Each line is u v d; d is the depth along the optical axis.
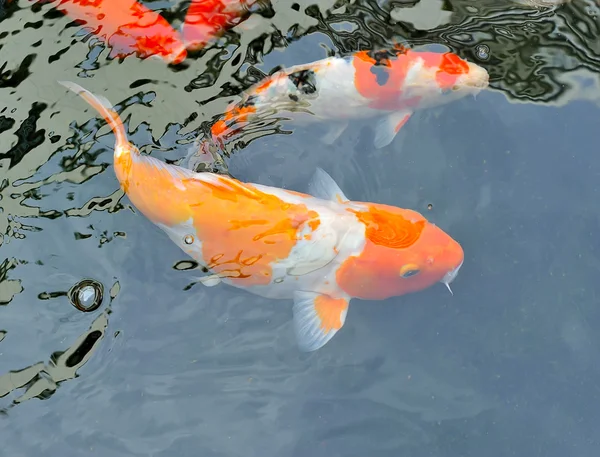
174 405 0.98
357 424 0.96
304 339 0.99
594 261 1.04
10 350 0.99
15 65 1.16
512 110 1.14
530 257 1.04
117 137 1.01
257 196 0.98
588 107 1.15
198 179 0.97
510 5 1.25
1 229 1.05
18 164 1.09
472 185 1.08
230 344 1.00
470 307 1.02
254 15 1.22
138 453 0.95
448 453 0.94
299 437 0.96
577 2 1.26
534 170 1.09
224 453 0.95
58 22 1.18
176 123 1.12
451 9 1.26
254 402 0.98
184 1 1.23
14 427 0.96
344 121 1.16
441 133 1.13
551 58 1.20
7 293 1.02
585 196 1.07
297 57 1.18
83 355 0.99
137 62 1.16
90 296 1.02
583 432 0.95
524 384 0.98
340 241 0.98
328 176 1.05
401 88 1.14
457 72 1.14
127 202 1.07
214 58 1.18
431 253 0.98
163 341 1.00
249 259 0.98
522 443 0.95
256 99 1.14
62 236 1.05
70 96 1.14
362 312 1.02
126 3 1.17
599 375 0.98
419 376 0.98
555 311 1.01
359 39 1.21
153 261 1.04
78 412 0.97
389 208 1.01
